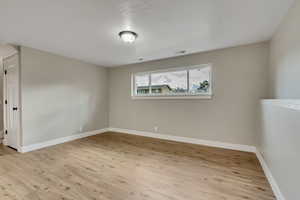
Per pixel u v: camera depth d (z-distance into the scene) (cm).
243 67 298
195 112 352
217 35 252
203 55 340
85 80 425
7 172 218
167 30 232
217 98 325
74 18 196
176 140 379
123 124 473
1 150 309
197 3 167
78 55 362
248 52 292
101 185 186
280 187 150
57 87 356
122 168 232
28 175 210
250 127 293
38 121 320
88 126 434
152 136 418
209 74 342
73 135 394
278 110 153
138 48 314
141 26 220
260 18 198
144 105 430
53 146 337
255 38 264
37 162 252
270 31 235
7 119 337
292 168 119
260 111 255
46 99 334
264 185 186
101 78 475
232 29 230
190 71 366
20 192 172
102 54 354
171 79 393
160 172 219
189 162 253
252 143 292
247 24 214
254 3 167
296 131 111
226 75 315
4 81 338
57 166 238
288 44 182
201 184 189
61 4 166
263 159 230
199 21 207
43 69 328
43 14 186
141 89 445
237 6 172
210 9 178
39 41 273
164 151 305
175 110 380
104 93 486
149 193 171
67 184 188
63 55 361
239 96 303
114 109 493
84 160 261
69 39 265
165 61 392
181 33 244
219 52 321
